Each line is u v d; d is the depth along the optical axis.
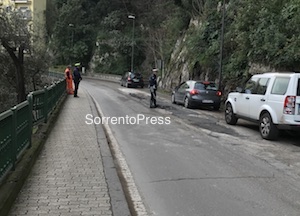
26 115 7.08
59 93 17.23
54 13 69.75
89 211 4.73
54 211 4.70
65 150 8.06
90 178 6.12
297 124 9.98
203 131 11.77
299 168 7.44
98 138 9.51
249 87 12.25
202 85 19.47
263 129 10.82
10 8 25.80
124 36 60.41
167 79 36.09
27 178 6.02
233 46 22.66
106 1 67.88
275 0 17.41
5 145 5.24
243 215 4.94
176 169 7.17
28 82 27.94
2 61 26.48
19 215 4.54
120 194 5.40
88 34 69.69
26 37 25.25
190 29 33.88
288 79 10.23
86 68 69.38
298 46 14.58
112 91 32.03
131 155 8.29
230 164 7.62
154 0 56.50
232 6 24.58
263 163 7.79
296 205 5.35
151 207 5.23
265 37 16.47
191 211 5.07
